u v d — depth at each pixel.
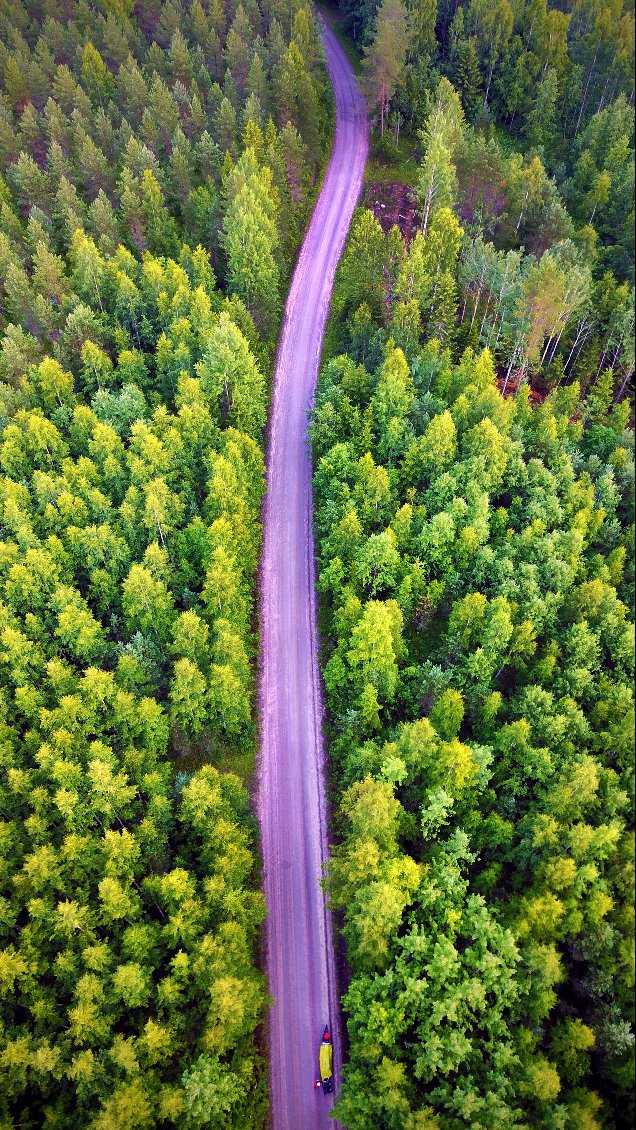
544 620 72.06
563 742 63.12
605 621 70.19
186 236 114.06
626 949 51.69
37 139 126.31
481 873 57.97
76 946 55.06
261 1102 55.62
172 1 146.25
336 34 168.75
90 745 63.09
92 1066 49.12
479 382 87.88
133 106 128.00
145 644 72.00
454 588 77.75
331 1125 55.47
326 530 84.38
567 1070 50.03
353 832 58.09
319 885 66.38
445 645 72.94
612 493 81.94
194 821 60.25
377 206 127.94
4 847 58.34
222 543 75.31
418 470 83.44
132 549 79.06
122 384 94.81
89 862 58.38
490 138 124.38
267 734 75.38
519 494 84.38
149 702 64.56
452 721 63.03
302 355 109.00
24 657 68.69
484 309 105.56
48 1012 52.28
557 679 68.19
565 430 88.38
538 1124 47.12
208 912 56.38
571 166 129.12
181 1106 48.28
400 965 52.12
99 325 95.81
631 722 61.25
